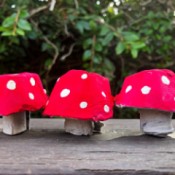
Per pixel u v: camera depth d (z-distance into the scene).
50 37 0.52
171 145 0.19
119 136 0.21
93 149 0.18
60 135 0.22
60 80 0.21
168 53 0.54
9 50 0.52
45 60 0.56
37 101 0.21
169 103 0.19
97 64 0.48
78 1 0.52
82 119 0.19
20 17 0.41
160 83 0.19
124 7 0.55
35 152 0.17
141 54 0.54
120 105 0.20
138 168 0.15
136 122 0.27
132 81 0.20
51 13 0.52
